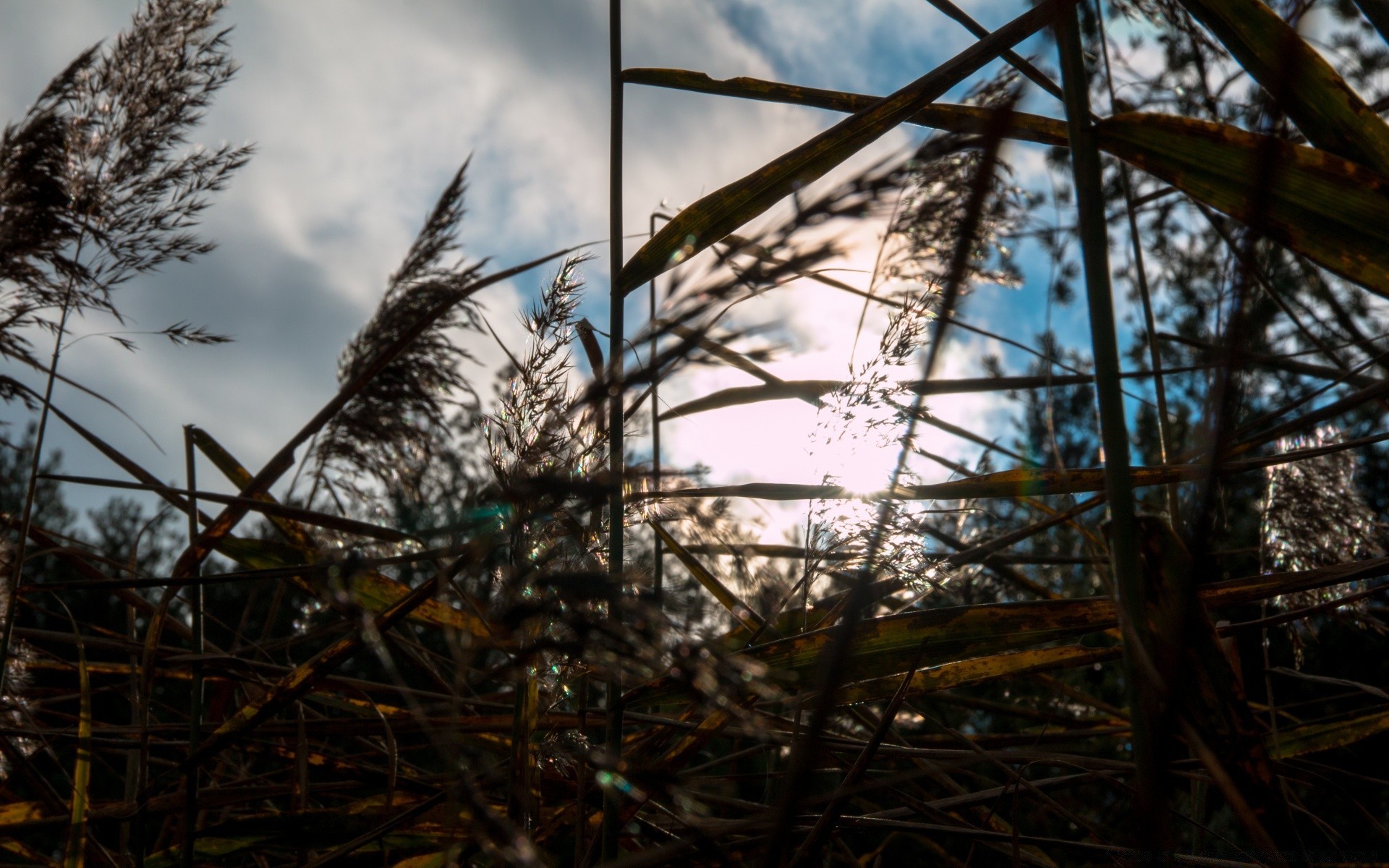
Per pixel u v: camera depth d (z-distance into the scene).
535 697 0.54
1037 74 0.57
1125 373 0.58
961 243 0.38
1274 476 0.81
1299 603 0.77
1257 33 0.52
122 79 0.97
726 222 0.59
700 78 0.65
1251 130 0.51
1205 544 0.40
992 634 0.58
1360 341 0.62
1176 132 0.52
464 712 0.75
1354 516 0.80
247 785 0.78
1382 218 0.49
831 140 0.58
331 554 0.62
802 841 0.65
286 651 0.83
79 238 0.92
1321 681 0.72
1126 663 0.44
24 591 0.74
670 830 0.68
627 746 0.72
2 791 0.81
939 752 0.66
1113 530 0.46
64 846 0.74
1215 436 0.40
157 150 0.96
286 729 0.73
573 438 0.48
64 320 0.89
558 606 0.42
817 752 0.41
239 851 0.69
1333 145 0.51
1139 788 0.43
